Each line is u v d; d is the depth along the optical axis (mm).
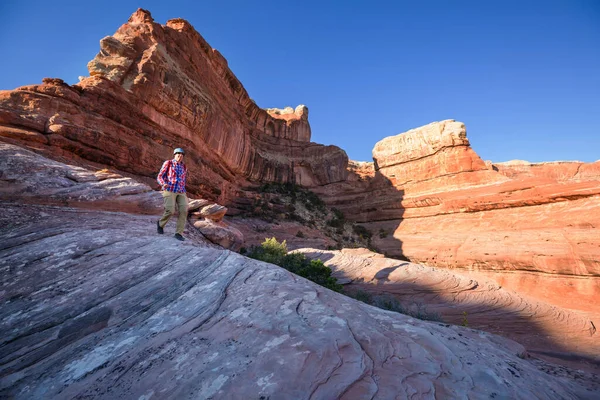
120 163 19078
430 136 45969
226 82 40094
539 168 78062
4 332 2119
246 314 2334
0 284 2668
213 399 1479
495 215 33844
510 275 26844
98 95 18547
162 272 3260
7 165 5598
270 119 54969
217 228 8453
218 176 33875
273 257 18281
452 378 1882
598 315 16297
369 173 59938
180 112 26172
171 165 4910
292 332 2037
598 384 3393
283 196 48719
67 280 2881
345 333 2080
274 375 1627
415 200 43969
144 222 5781
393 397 1579
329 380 1639
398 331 2363
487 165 41094
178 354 1887
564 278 23688
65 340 2113
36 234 3748
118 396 1561
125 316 2424
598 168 73312
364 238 45750
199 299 2693
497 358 2471
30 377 1770
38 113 15406
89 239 3832
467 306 14930
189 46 29688
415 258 36500
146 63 22734
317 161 56219
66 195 5680
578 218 26484
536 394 1990
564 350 9945
